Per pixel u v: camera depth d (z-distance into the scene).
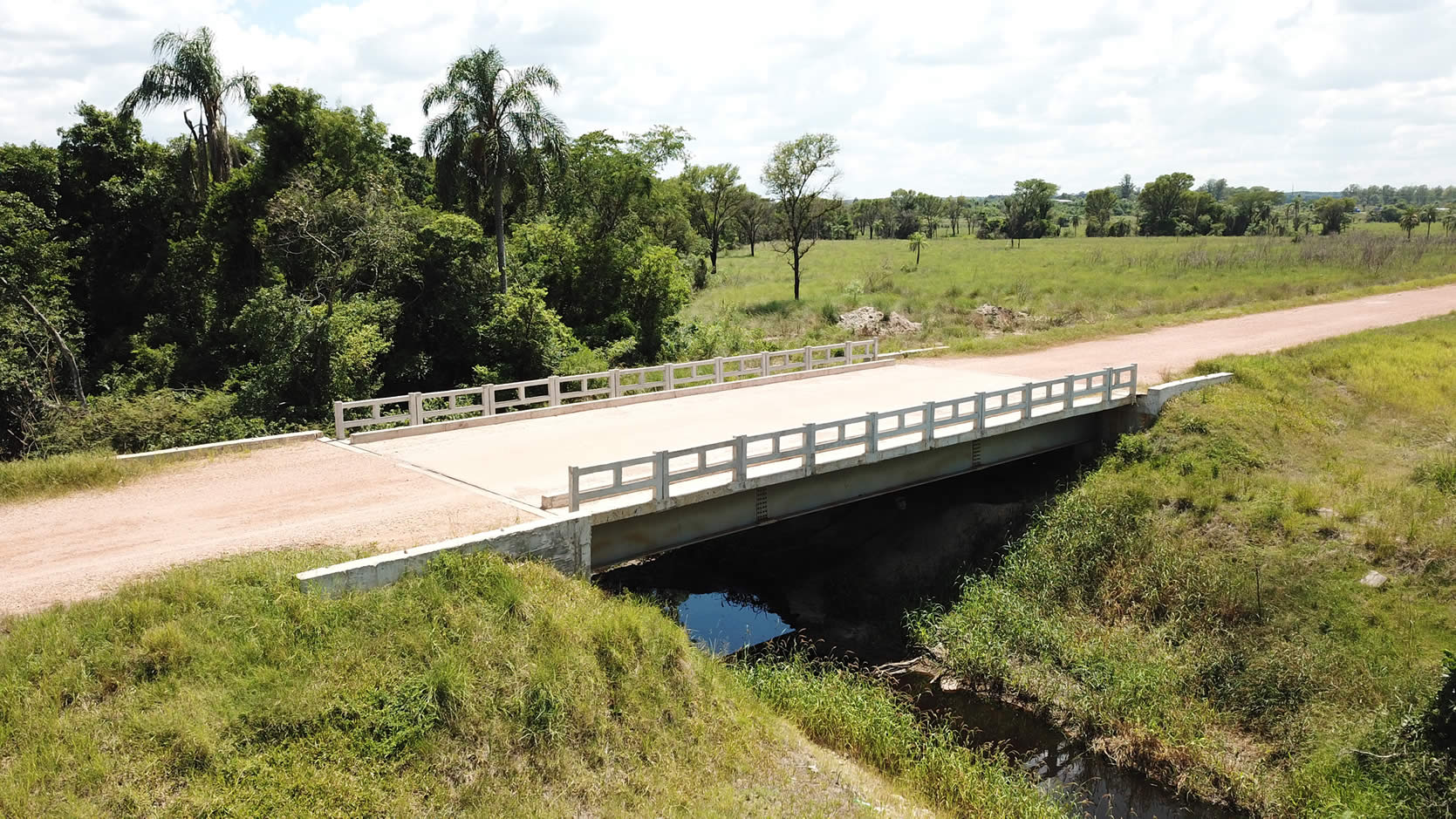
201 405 26.78
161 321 38.91
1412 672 13.71
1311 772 12.74
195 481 16.42
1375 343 30.05
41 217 33.78
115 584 11.52
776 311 50.00
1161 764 13.71
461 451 18.59
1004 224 124.75
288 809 9.08
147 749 9.11
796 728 13.18
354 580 11.46
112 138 43.00
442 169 33.50
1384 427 23.28
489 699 10.72
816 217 56.38
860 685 15.39
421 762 9.96
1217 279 54.75
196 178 39.72
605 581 21.23
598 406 23.16
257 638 10.50
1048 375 27.83
